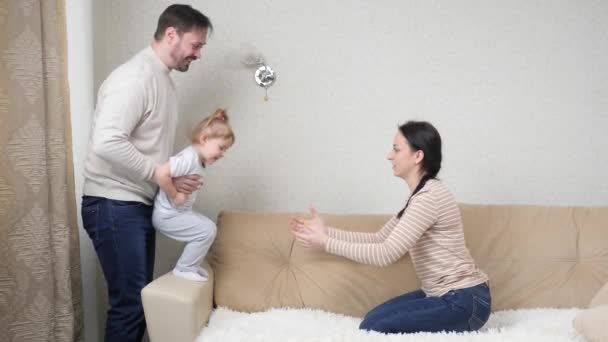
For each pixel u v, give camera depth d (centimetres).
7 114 170
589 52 254
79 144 232
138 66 190
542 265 219
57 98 186
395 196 254
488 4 250
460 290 180
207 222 200
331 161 253
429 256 188
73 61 226
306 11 247
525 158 256
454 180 255
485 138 254
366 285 215
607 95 256
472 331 178
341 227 221
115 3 244
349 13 248
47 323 183
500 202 257
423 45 250
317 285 213
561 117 256
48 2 182
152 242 212
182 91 247
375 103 251
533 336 166
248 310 210
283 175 252
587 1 252
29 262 178
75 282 204
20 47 173
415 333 171
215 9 245
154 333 177
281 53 247
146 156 190
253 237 220
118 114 179
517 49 252
